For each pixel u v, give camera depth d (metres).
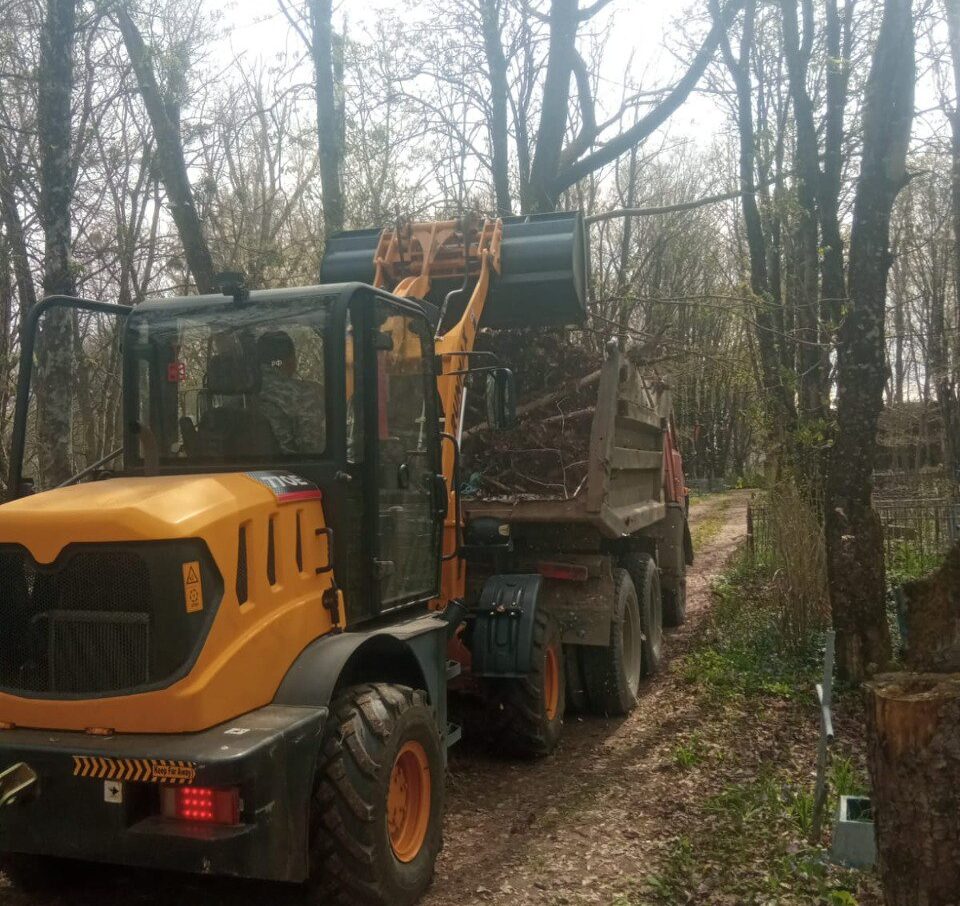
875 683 3.47
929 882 3.24
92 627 3.76
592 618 6.96
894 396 35.09
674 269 26.45
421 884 4.31
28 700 3.77
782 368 10.94
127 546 3.71
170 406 4.82
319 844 3.87
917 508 12.76
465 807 5.54
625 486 7.91
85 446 13.74
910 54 7.31
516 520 6.80
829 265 10.54
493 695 6.12
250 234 15.11
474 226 7.16
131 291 13.50
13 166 9.78
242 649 3.79
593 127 14.04
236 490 4.01
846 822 4.47
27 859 4.36
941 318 24.84
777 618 8.87
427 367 5.46
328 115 12.09
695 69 13.09
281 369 4.62
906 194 22.23
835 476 7.51
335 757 3.91
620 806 5.46
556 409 7.45
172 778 3.45
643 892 4.34
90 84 11.34
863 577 7.40
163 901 4.38
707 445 41.44
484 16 14.20
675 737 6.65
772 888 4.25
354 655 4.40
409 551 5.16
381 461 4.84
